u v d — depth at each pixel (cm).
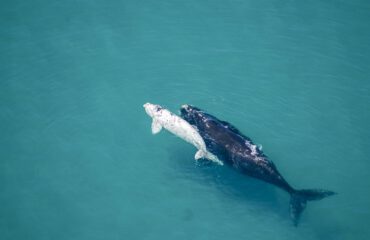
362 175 6106
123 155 6400
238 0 8688
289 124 6694
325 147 6406
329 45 7881
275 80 7331
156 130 6425
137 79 7388
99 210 5866
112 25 8300
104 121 6794
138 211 5856
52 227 5691
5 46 7894
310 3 8619
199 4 8662
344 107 6925
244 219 5762
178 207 5891
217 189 6044
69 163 6325
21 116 6869
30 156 6391
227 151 5941
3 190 6006
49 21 8350
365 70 7481
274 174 5678
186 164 6281
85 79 7394
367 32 8075
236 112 6856
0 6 8531
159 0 8688
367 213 5744
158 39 8050
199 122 6259
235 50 7838
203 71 7488
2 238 5553
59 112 6931
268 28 8200
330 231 5616
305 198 5541
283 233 5628
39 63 7656
